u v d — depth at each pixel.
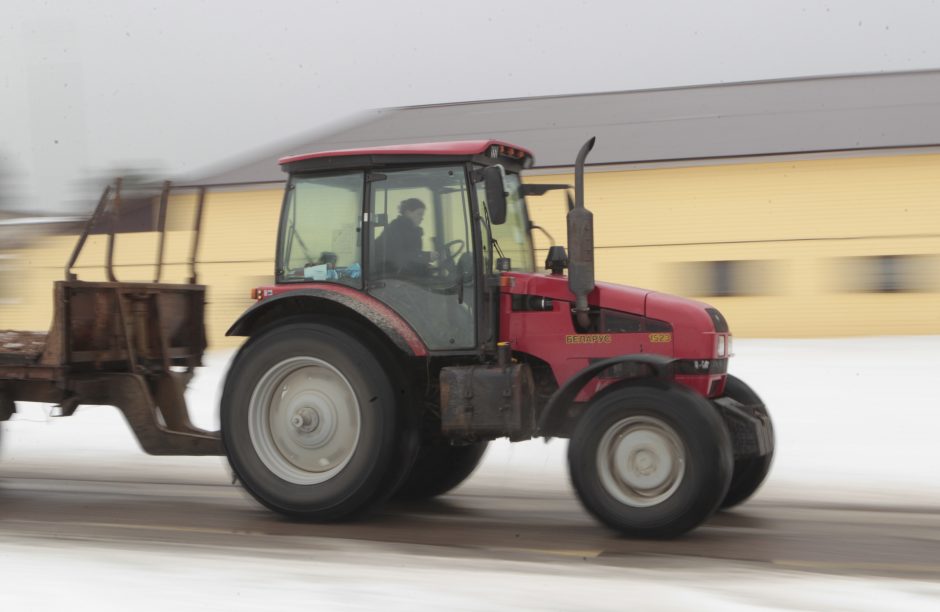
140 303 6.77
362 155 6.07
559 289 6.03
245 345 6.09
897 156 20.42
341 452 5.96
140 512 6.30
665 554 5.05
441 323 5.95
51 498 6.80
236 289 22.73
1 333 6.99
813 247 20.91
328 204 6.21
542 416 5.61
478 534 5.61
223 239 22.78
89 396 6.50
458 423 5.79
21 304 20.66
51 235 20.44
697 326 5.84
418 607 3.98
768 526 5.72
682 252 21.50
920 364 14.90
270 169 22.97
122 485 7.30
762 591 4.21
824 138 20.91
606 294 6.00
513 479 7.39
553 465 7.86
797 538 5.41
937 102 21.62
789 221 21.00
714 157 20.97
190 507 6.48
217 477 7.62
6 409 6.66
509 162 6.52
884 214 20.56
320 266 6.21
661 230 21.58
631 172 21.64
